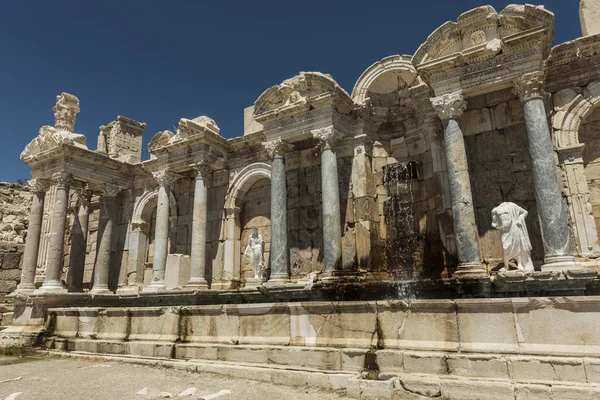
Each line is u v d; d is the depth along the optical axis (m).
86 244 22.81
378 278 14.95
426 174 15.42
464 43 12.98
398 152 16.38
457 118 12.88
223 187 19.86
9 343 15.85
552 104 13.12
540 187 11.35
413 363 7.21
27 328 16.44
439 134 14.74
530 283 10.48
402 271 15.18
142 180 22.75
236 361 9.02
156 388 7.84
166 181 19.72
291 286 14.58
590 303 6.54
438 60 12.96
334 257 14.72
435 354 7.12
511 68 12.24
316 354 8.09
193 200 20.64
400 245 15.44
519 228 10.73
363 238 15.30
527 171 13.12
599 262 11.66
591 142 12.82
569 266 10.53
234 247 19.02
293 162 17.97
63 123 23.48
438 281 12.41
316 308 8.55
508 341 6.90
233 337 9.52
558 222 10.99
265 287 14.97
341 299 13.95
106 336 11.88
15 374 9.81
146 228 22.59
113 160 21.59
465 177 12.45
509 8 12.15
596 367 6.13
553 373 6.35
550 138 11.86
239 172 19.56
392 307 7.81
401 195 15.78
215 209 19.83
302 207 17.38
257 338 9.17
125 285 21.92
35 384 8.58
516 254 10.72
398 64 16.22
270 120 16.75
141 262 22.11
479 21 12.56
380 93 17.25
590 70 12.79
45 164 20.36
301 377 7.74
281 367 8.27
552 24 11.84
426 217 15.15
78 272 22.17
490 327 7.05
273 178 16.39
